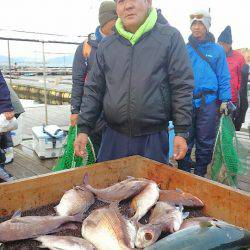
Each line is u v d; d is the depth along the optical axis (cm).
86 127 287
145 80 251
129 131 265
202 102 397
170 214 189
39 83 1877
